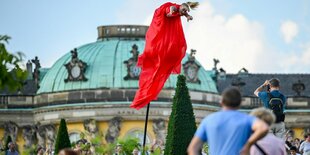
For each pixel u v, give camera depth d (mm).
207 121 46844
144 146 76812
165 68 78125
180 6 71812
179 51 77625
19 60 54781
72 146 85250
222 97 47219
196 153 46812
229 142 46375
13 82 54812
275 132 65375
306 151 77500
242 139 46375
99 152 74688
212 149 46594
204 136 46875
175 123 88875
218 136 46469
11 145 96562
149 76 78562
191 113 89375
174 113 89188
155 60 78062
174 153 88250
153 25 77375
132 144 75312
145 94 78625
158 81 78500
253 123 46312
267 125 47062
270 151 53594
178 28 77250
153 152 82125
